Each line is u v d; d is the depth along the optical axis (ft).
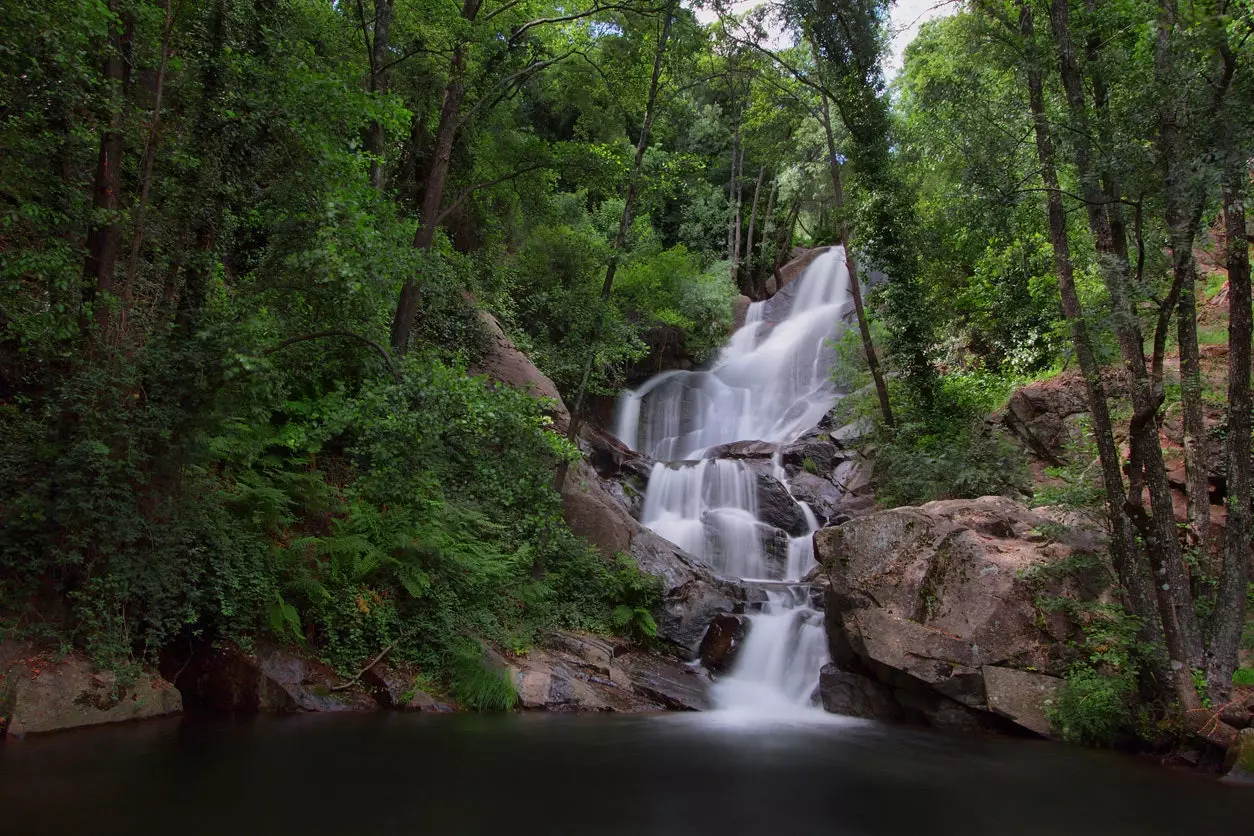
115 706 26.17
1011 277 59.21
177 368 27.30
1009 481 48.52
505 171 53.31
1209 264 53.36
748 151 116.16
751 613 45.42
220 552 29.53
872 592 37.11
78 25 24.64
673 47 50.06
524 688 35.01
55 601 26.08
